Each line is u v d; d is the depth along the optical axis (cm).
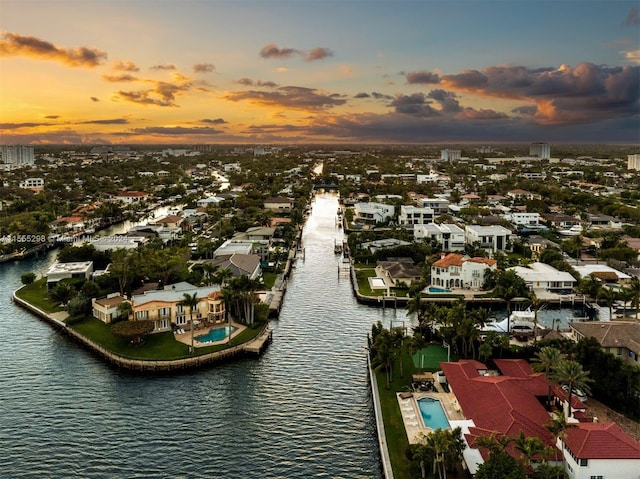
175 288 15888
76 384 11638
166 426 9900
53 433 9644
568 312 16725
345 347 13700
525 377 10412
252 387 11488
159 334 13912
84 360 12938
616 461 7244
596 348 10594
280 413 10381
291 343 13962
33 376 12025
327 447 9244
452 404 10081
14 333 14725
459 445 7725
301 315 16238
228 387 11500
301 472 8550
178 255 19150
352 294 18525
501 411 8794
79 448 9175
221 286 16150
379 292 18125
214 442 9375
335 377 11956
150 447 9212
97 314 15075
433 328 14062
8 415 10262
